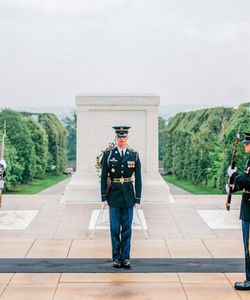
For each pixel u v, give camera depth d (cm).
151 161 1283
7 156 2428
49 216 1123
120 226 800
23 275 750
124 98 1274
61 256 838
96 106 1274
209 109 2564
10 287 707
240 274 755
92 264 799
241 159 1894
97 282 725
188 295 683
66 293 689
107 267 785
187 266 790
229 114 2469
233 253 857
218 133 2466
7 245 900
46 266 789
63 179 2728
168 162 2733
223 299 671
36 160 2591
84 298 673
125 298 673
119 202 782
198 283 722
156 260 820
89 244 908
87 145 1283
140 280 733
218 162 2395
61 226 1037
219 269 777
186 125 2631
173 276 748
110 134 1283
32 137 2580
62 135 2781
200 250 874
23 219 1095
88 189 1266
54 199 1319
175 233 988
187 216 1127
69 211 1173
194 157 2508
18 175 2492
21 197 1353
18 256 838
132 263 804
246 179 686
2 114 2558
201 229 1018
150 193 1269
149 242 924
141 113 1282
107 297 677
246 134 700
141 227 1015
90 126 1283
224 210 1189
